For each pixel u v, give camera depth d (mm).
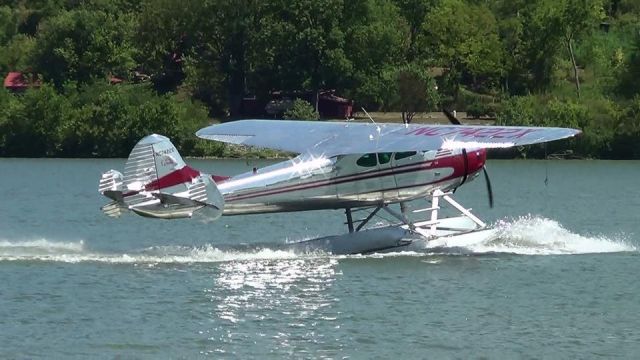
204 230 50500
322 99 134500
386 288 34062
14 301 31734
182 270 36469
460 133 37500
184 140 117938
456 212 60906
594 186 82000
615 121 119938
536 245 42531
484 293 33562
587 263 38812
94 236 48469
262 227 51562
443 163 39250
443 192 40031
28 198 68625
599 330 29281
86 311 30688
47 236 48188
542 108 123438
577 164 111250
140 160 36188
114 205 36312
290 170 38094
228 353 26906
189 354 26781
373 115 134250
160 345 27484
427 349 27391
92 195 70938
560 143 118812
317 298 32594
